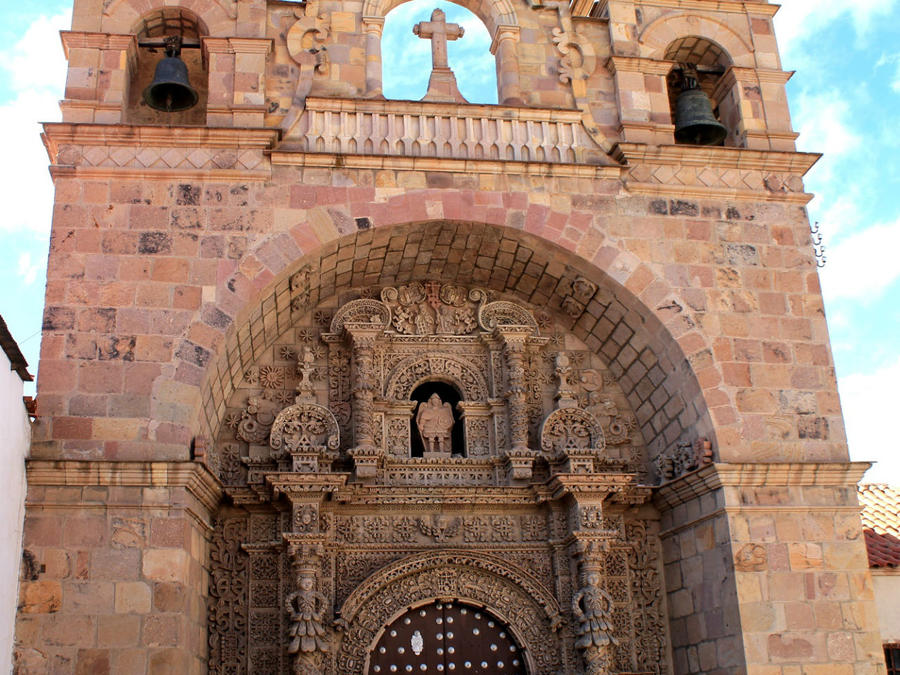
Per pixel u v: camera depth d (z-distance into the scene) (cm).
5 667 1175
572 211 1605
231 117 1559
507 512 1627
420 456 1700
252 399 1623
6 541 1184
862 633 1429
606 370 1761
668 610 1622
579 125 1673
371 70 1650
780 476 1484
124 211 1470
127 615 1249
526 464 1619
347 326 1653
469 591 1578
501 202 1585
